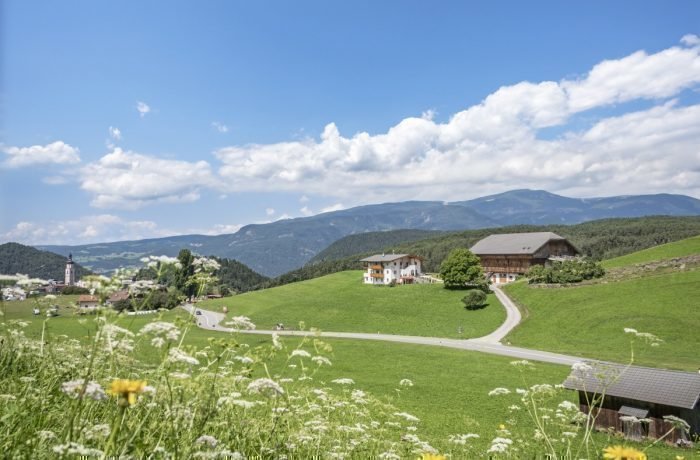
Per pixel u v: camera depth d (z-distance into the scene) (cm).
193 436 532
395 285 12325
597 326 6894
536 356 6088
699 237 10862
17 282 618
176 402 566
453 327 8494
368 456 879
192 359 539
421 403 3934
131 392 409
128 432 488
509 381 4809
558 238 12012
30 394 625
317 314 10281
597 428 3269
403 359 6122
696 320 6344
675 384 3125
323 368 5447
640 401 3138
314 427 847
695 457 2542
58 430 533
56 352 823
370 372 5334
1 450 464
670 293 7412
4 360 756
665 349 5722
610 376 866
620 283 8488
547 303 8588
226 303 12319
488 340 7431
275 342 766
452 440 1223
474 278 10588
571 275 9325
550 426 1533
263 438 700
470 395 4238
